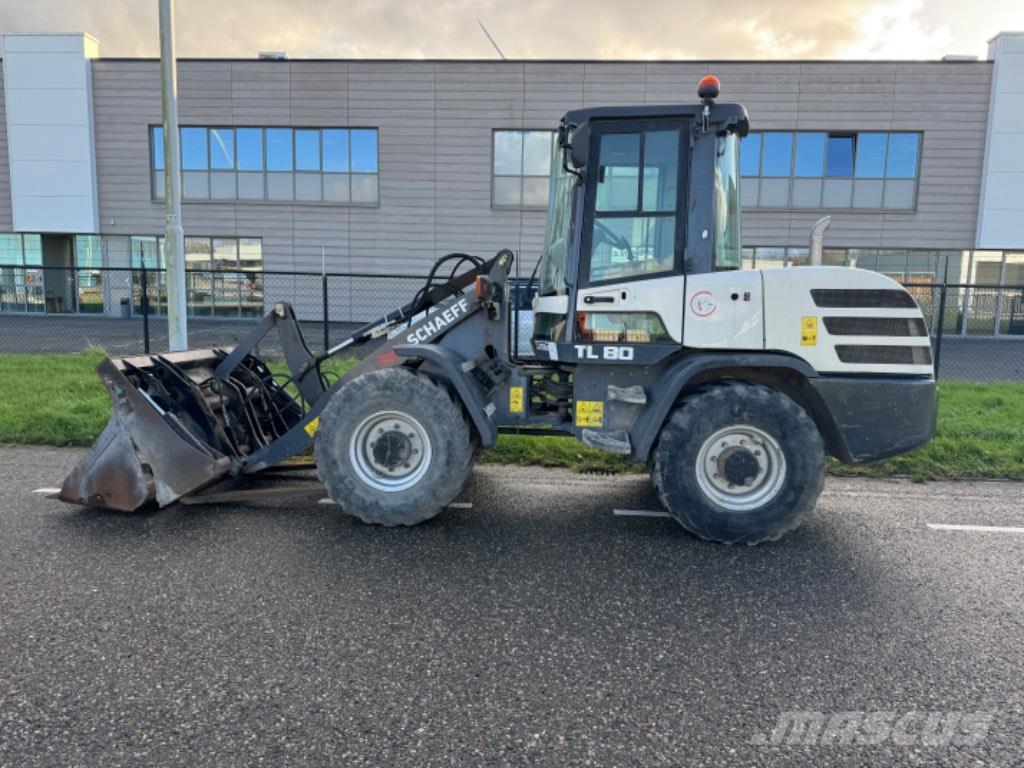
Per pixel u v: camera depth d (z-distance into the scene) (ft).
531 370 16.58
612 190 15.16
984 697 9.05
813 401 14.98
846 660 9.92
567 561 13.48
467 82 68.80
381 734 8.09
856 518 16.43
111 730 8.09
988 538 15.10
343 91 69.67
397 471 15.21
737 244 15.79
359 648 10.03
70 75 71.36
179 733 8.05
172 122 26.68
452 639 10.34
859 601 11.86
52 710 8.45
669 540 14.76
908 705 8.86
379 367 16.49
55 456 21.03
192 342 49.19
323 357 18.66
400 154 70.23
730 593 12.13
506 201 70.49
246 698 8.77
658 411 14.67
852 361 14.64
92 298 75.15
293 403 19.54
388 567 13.01
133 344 48.73
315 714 8.46
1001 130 65.31
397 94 69.41
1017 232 66.59
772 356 14.56
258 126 70.79
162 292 72.90
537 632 10.61
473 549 14.05
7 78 71.56
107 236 74.23
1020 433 24.23
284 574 12.60
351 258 72.13
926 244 67.82
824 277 14.67
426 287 17.69
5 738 7.92
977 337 58.44
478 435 16.12
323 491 17.37
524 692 9.01
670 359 15.40
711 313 14.79
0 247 74.90
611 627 10.80
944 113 65.98
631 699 8.90
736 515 14.37
